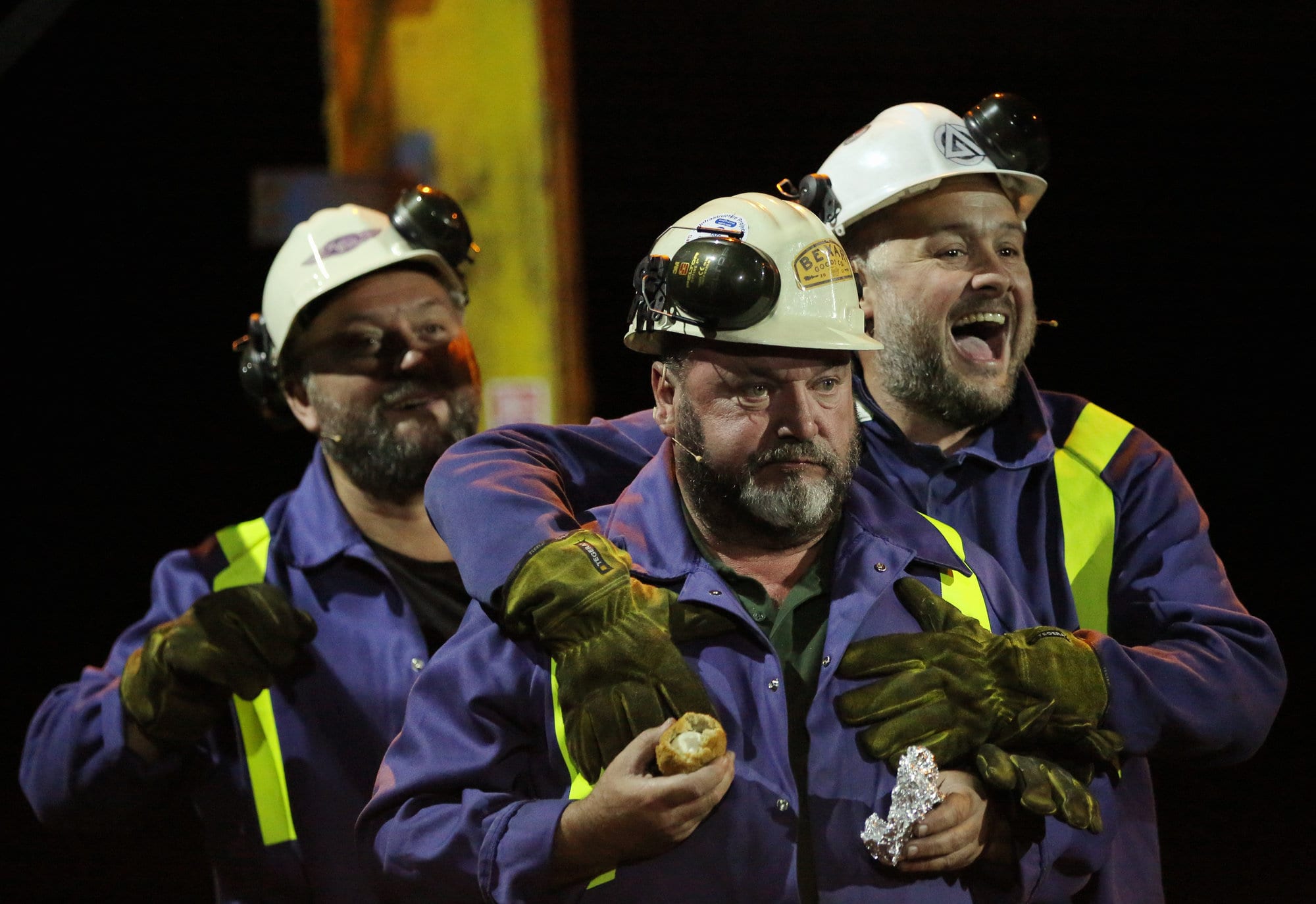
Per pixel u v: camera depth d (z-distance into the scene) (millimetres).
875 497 5934
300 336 7867
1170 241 19078
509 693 5504
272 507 8062
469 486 5906
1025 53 19391
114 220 21125
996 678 5441
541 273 10445
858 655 5445
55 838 15680
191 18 20281
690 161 20984
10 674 21703
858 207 6816
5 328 21469
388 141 10328
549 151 10430
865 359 6957
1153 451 6801
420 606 7691
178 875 14680
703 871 5148
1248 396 19188
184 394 21922
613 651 5277
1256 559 19266
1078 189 19156
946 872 5281
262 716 7172
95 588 22031
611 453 6609
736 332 5359
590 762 5246
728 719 5301
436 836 5297
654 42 20750
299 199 10227
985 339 7008
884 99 20469
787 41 20453
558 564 5410
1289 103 18469
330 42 10359
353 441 7680
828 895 5176
